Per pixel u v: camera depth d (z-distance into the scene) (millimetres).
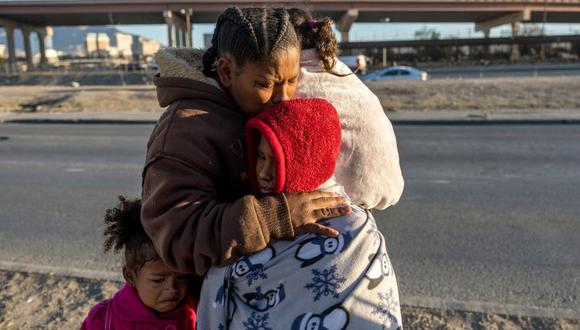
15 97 26281
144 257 1817
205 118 1576
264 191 1527
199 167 1537
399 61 64688
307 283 1458
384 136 1729
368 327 1464
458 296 3941
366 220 1546
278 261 1472
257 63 1443
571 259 4633
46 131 15727
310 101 1451
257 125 1420
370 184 1710
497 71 46281
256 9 1529
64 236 5523
